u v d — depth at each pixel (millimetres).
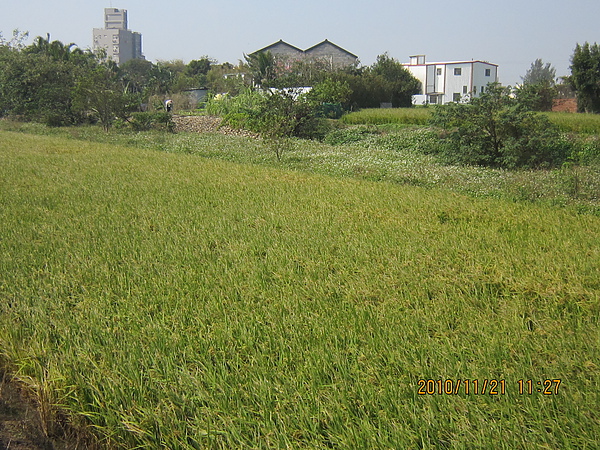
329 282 5777
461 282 5754
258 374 4020
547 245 7055
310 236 7578
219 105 34281
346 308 5145
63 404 3990
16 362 4500
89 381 4059
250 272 6137
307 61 50562
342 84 36406
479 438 3217
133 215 9031
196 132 28391
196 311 5109
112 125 29844
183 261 6602
